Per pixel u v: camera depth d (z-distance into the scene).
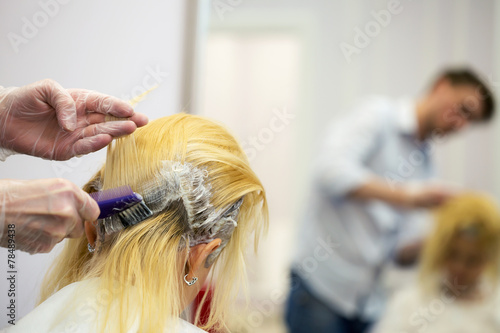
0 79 1.08
